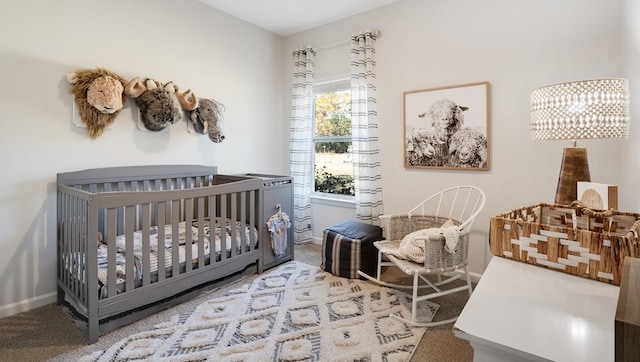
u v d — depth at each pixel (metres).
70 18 2.41
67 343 1.89
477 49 2.76
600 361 0.62
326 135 4.02
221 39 3.48
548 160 2.48
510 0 2.60
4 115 2.16
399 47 3.20
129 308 2.04
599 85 1.44
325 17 3.61
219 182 3.41
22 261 2.27
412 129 3.12
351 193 3.84
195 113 3.16
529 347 0.67
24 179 2.25
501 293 0.92
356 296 2.49
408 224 2.75
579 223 1.43
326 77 3.80
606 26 2.23
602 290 0.93
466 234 2.30
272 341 1.91
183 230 2.85
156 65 2.94
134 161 2.81
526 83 2.55
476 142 2.77
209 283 2.59
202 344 1.87
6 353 1.79
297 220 3.98
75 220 2.07
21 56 2.21
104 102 2.44
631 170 1.95
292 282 2.76
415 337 1.96
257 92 3.91
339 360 1.74
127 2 2.72
